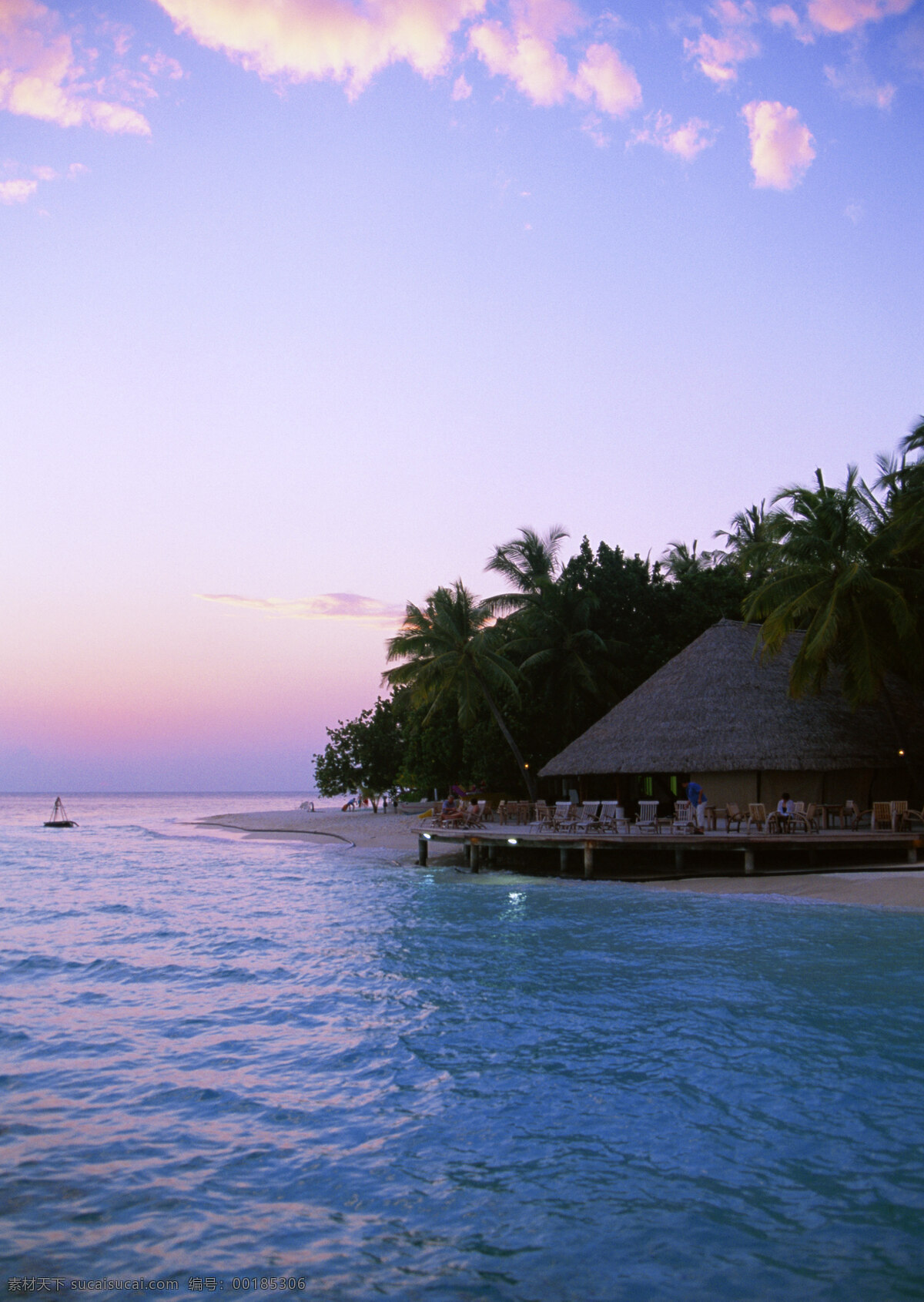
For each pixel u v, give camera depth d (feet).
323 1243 20.44
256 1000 41.01
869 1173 23.68
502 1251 20.13
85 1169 24.00
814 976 43.75
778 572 103.60
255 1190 22.95
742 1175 23.65
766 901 65.92
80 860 123.24
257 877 95.86
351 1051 33.58
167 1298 18.19
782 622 93.40
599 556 151.64
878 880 68.44
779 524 102.78
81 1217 21.45
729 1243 20.38
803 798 95.25
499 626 146.00
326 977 45.34
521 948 51.67
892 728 100.99
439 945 53.21
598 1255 19.95
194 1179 23.49
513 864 94.27
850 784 97.40
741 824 94.02
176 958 50.60
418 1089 29.78
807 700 100.94
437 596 136.15
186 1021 37.65
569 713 139.23
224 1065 32.09
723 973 44.70
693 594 150.51
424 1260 19.71
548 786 143.84
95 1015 38.60
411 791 224.12
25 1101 28.81
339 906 70.49
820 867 75.46
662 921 59.47
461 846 114.21
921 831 79.56
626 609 146.61
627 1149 25.23
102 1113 27.81
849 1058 32.22
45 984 44.47
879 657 90.22
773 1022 36.52
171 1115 27.73
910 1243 20.35
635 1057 32.63
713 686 103.19
